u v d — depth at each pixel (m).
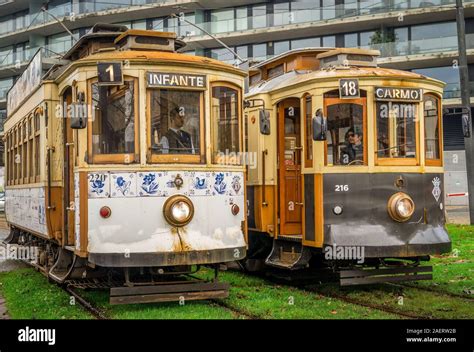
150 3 38.50
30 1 43.78
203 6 38.22
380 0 34.50
